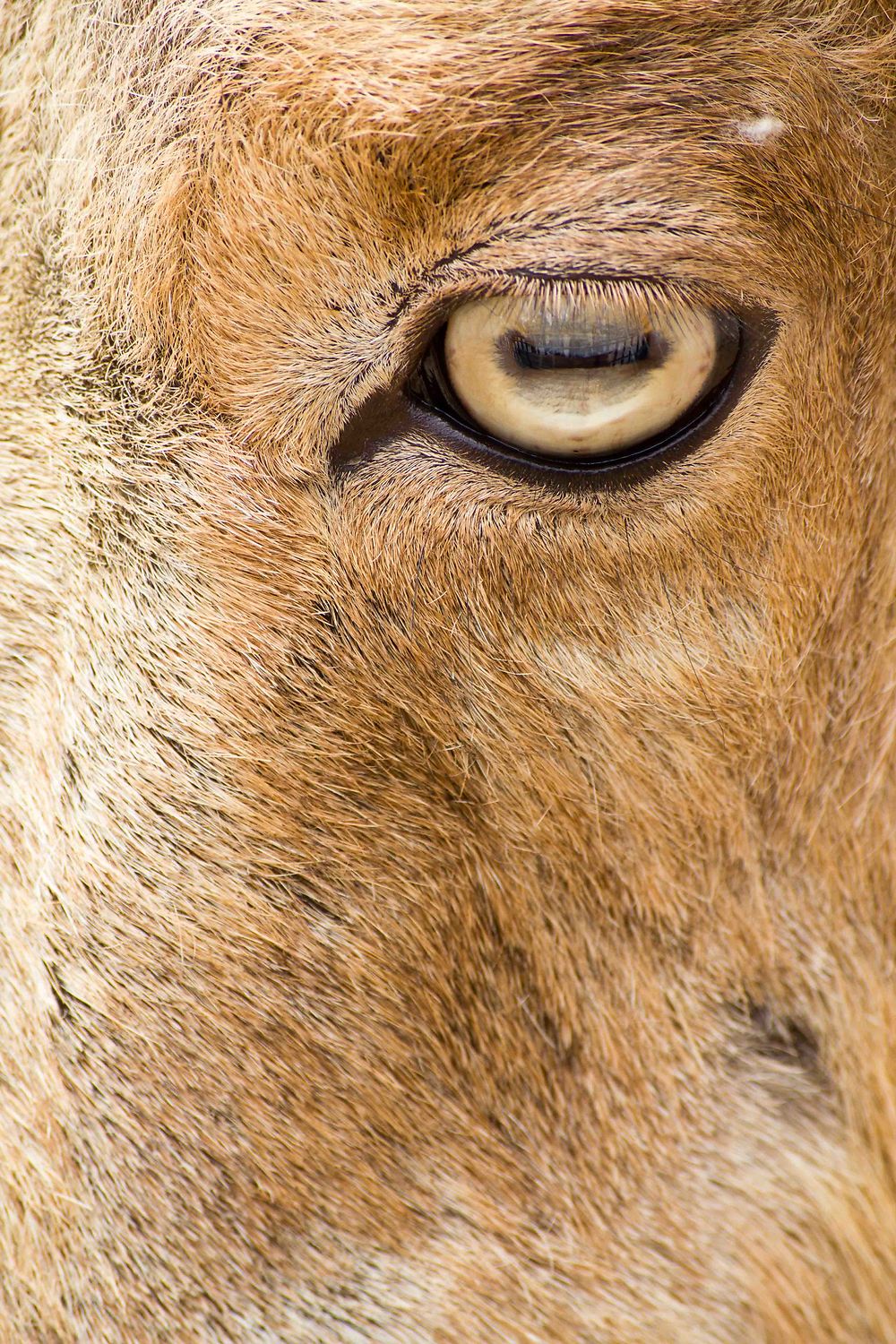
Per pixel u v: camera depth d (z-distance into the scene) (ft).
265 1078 5.59
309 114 5.51
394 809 5.59
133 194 5.53
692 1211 5.63
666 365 5.54
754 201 5.53
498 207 5.52
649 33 5.52
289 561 5.57
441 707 5.58
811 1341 5.65
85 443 5.56
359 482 5.56
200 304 5.54
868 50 5.54
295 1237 5.60
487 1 5.51
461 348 5.54
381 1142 5.60
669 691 5.59
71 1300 5.58
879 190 5.55
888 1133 5.65
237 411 5.55
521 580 5.57
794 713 5.60
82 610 5.56
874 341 5.57
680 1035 5.63
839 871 5.62
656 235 5.53
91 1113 5.57
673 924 5.62
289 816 5.58
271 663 5.57
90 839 5.57
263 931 5.58
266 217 5.52
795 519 5.57
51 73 5.54
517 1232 5.62
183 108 5.52
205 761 5.57
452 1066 5.61
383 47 5.51
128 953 5.57
